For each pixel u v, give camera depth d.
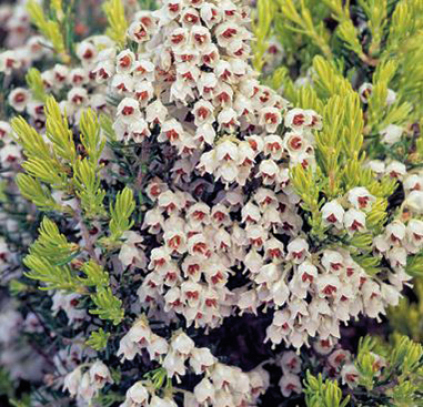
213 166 0.14
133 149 0.14
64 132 0.14
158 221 0.14
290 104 0.15
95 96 0.15
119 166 0.15
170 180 0.15
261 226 0.14
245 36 0.14
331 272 0.14
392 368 0.15
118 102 0.14
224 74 0.13
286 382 0.15
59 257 0.14
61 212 0.14
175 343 0.14
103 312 0.14
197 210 0.14
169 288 0.14
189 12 0.13
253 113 0.14
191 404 0.14
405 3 0.15
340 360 0.15
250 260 0.14
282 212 0.14
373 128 0.15
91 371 0.14
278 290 0.14
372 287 0.14
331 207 0.13
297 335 0.14
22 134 0.14
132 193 0.14
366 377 0.14
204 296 0.14
